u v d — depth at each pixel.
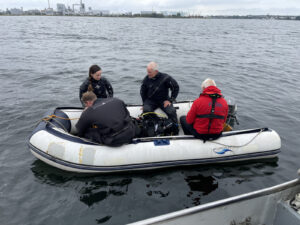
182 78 9.30
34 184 3.30
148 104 4.43
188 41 23.73
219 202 1.94
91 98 3.33
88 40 22.00
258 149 3.84
